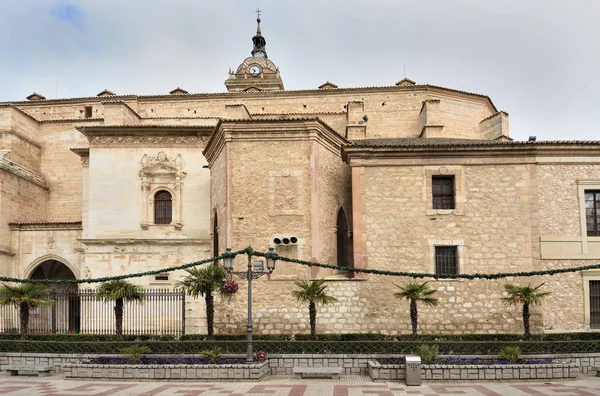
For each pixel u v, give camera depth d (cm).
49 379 1962
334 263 2734
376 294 2498
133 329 3170
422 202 2583
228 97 4634
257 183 2619
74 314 3397
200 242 3441
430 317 2477
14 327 3525
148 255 3466
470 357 2050
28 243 3938
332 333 2442
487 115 4681
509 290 2314
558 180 2592
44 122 4647
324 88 4612
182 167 3569
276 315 2492
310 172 2611
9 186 3975
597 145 2581
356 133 3491
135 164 3584
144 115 4694
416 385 1772
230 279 2466
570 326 2473
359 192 2595
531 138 2770
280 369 2061
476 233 2552
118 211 3544
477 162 2602
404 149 2597
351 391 1664
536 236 2545
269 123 2631
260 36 6819
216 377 1873
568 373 1850
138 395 1614
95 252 3497
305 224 2573
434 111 3953
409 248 2547
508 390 1667
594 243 2542
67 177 4578
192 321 3170
